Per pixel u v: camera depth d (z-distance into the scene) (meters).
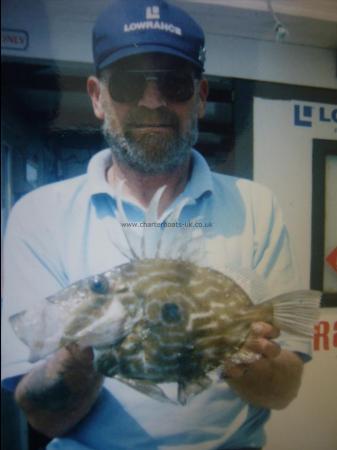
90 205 0.92
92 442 0.91
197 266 0.89
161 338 0.81
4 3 0.91
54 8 0.92
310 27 1.01
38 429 0.90
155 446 0.92
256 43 1.00
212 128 0.97
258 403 0.97
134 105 0.91
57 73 0.92
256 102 1.00
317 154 1.04
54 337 0.80
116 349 0.81
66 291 0.82
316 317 0.88
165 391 0.89
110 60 0.88
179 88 0.91
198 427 0.94
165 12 0.88
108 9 0.88
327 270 1.03
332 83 1.05
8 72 0.91
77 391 0.89
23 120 0.92
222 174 0.97
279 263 0.99
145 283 0.83
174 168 0.93
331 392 1.02
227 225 0.95
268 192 1.00
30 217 0.91
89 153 0.93
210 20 0.96
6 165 0.91
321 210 1.03
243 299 0.90
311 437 1.01
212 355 0.85
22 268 0.90
